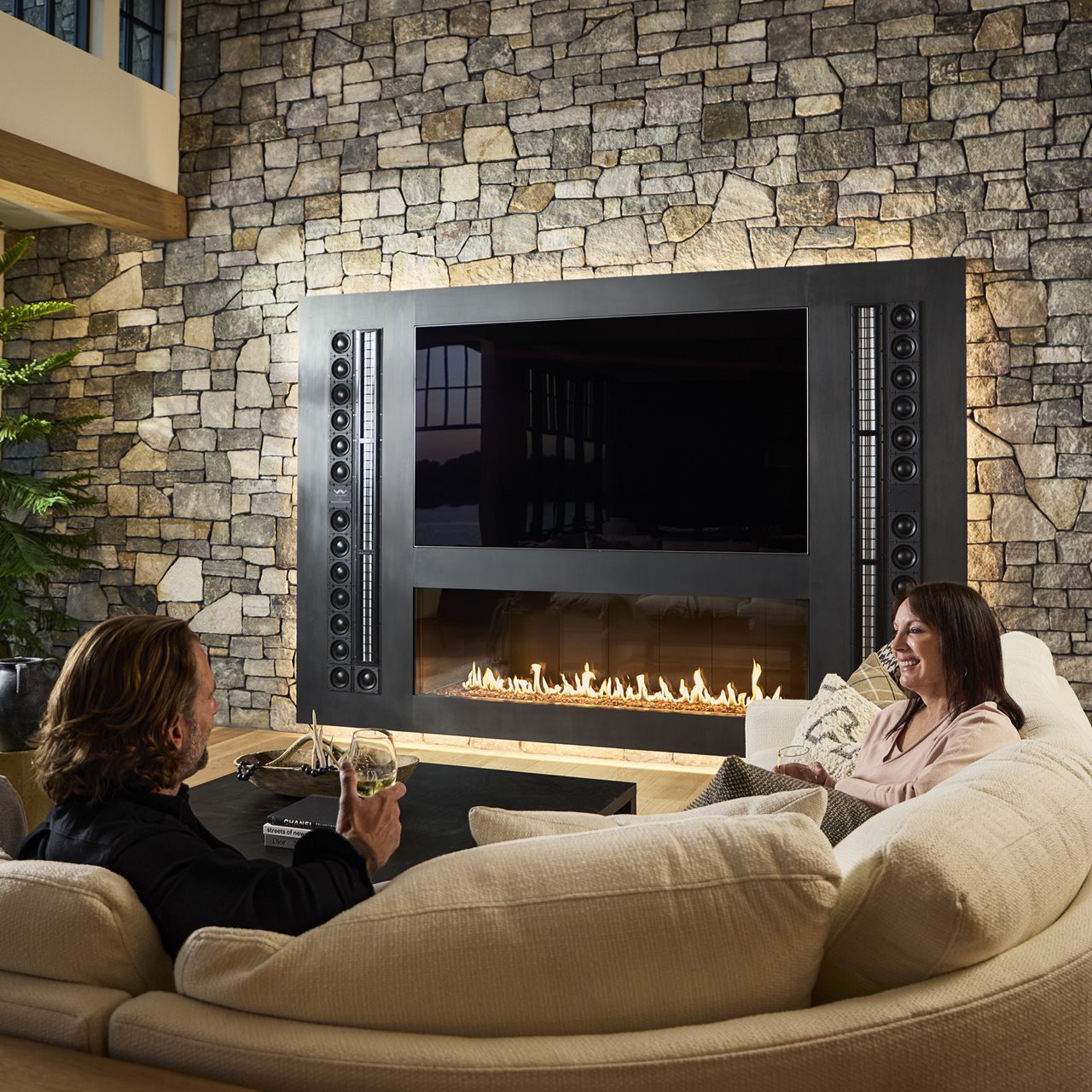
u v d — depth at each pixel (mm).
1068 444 4297
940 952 1081
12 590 5293
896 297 4352
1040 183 4324
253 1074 1045
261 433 5445
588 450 4809
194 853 1253
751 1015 1088
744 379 4582
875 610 4402
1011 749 1480
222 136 5504
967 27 4406
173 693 1333
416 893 1105
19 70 4719
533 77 4973
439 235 5121
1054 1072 1099
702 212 4730
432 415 5023
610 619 4973
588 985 1062
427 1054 1027
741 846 1098
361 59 5254
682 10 4758
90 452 5781
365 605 5137
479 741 5195
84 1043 1115
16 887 1194
